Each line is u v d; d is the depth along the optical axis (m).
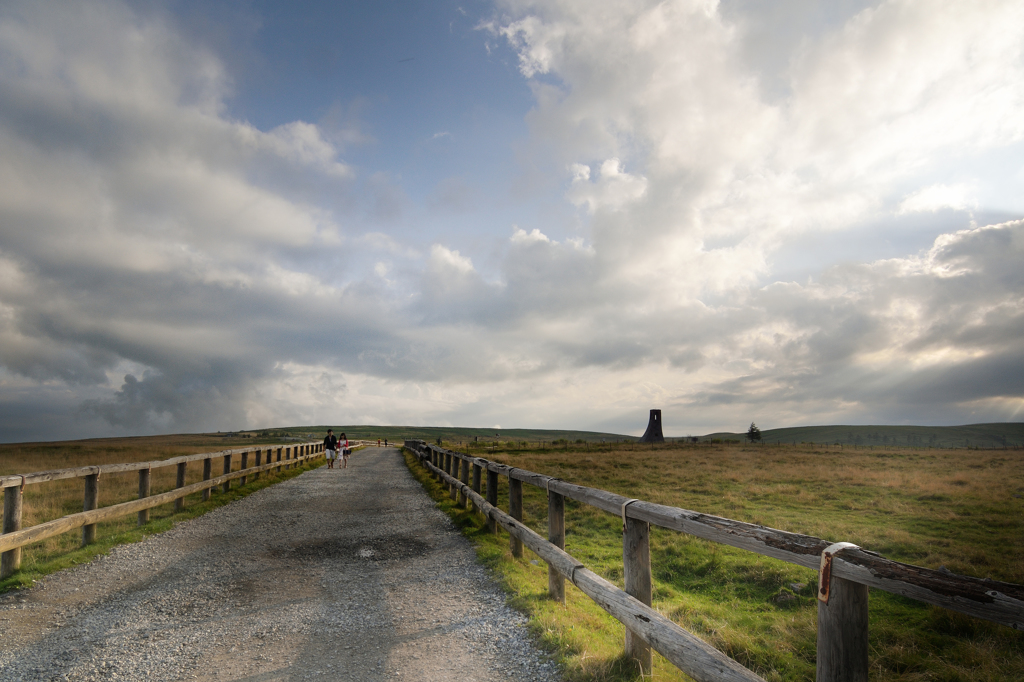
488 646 4.28
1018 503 13.15
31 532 6.12
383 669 3.87
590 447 50.16
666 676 3.56
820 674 1.98
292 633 4.59
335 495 13.41
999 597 1.45
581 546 9.82
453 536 8.64
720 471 22.48
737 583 7.59
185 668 3.89
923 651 5.01
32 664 3.95
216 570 6.57
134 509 8.32
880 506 13.12
